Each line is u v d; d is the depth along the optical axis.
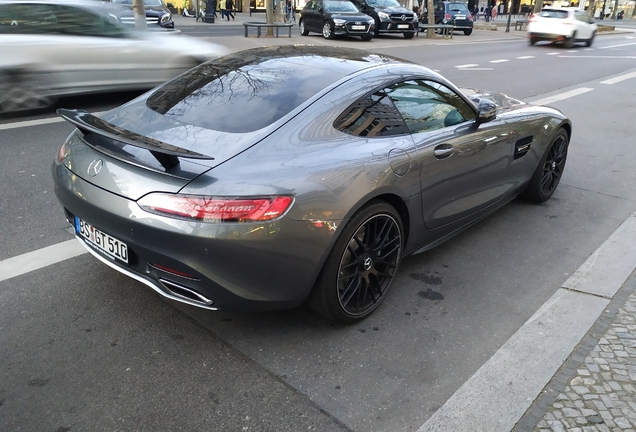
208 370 2.80
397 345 3.08
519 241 4.50
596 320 3.34
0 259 3.75
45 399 2.56
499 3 59.50
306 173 2.75
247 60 3.66
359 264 3.12
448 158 3.62
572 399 2.67
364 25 21.28
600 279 3.83
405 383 2.79
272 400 2.63
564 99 10.80
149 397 2.61
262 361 2.89
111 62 8.31
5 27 7.53
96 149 2.88
